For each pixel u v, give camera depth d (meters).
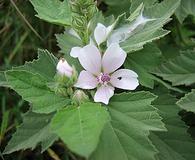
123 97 0.20
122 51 0.20
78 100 0.19
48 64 0.23
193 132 0.26
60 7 0.22
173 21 0.32
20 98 0.32
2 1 0.33
